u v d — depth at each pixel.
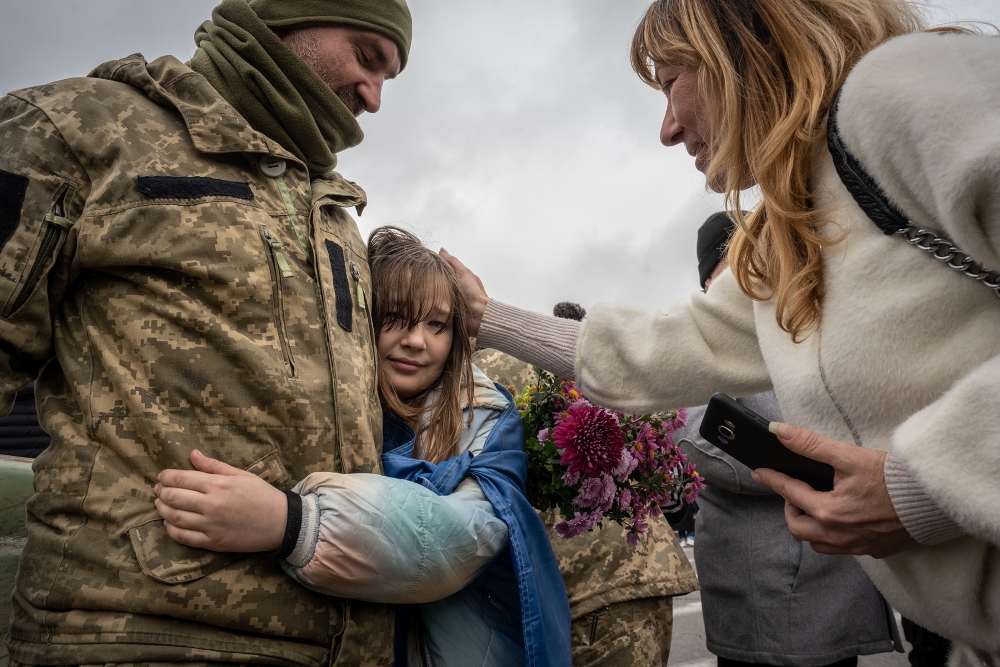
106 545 1.07
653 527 2.03
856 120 1.00
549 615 1.36
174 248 1.18
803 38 1.15
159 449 1.12
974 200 0.88
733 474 1.99
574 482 1.60
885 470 0.97
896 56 0.97
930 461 0.88
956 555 1.00
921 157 0.92
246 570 1.11
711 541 2.11
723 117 1.25
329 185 1.51
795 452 1.06
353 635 1.18
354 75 1.62
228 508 1.07
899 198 0.99
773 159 1.13
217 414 1.16
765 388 1.41
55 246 1.17
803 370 1.10
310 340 1.27
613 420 1.62
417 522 1.16
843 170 1.03
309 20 1.56
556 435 1.60
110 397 1.15
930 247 0.96
